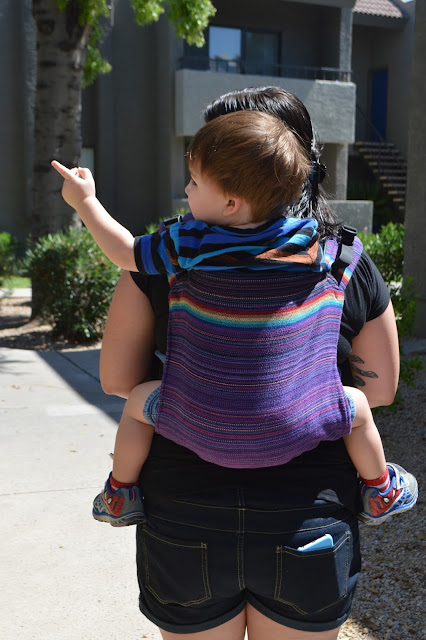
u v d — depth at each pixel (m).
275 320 1.43
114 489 1.63
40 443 5.05
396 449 4.77
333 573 1.51
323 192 1.72
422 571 3.19
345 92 18.48
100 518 1.70
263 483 1.48
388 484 1.65
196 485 1.50
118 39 18.64
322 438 1.48
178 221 1.59
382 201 20.67
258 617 1.58
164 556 1.54
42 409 5.97
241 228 1.47
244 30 19.16
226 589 1.51
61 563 3.35
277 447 1.43
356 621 2.85
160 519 1.55
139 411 1.57
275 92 1.67
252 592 1.56
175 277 1.50
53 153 10.68
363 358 1.65
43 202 10.76
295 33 19.72
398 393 5.38
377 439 1.61
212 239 1.44
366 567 3.29
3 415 5.78
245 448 1.42
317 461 1.53
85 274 9.36
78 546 3.52
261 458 1.43
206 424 1.43
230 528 1.47
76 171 1.68
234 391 1.42
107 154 18.95
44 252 9.58
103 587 3.15
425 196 8.05
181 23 10.71
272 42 19.58
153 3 10.73
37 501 4.03
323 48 19.88
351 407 1.52
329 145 18.84
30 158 18.34
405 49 21.83
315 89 18.22
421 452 4.66
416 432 5.05
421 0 7.92
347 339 1.58
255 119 1.45
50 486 4.25
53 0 10.34
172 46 17.89
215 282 1.43
